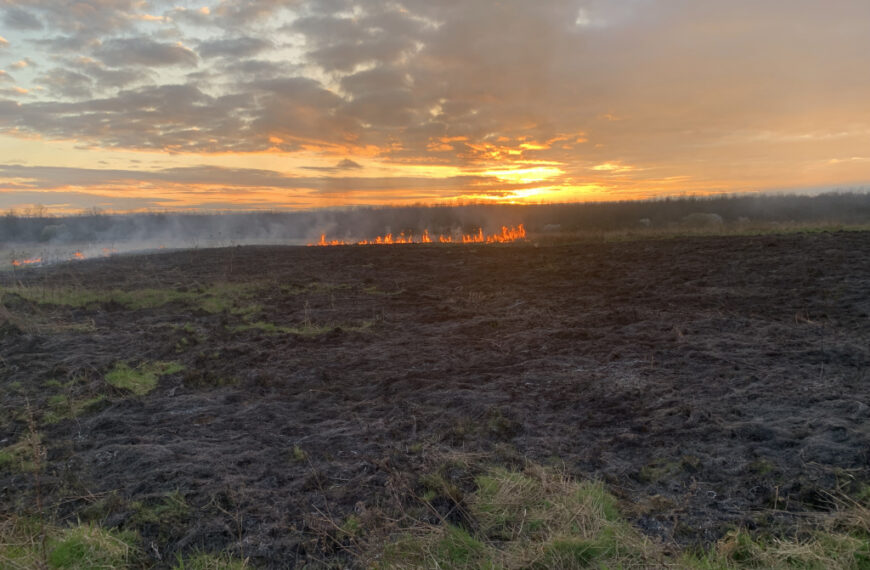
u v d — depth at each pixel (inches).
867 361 214.2
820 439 148.3
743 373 207.0
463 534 116.8
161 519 124.4
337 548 115.8
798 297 326.6
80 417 189.9
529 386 206.4
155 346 276.4
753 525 117.5
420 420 178.1
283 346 276.5
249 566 109.9
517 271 484.7
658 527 118.6
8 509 131.3
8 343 281.7
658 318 296.4
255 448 161.6
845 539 108.2
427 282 448.8
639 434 163.3
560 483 134.1
